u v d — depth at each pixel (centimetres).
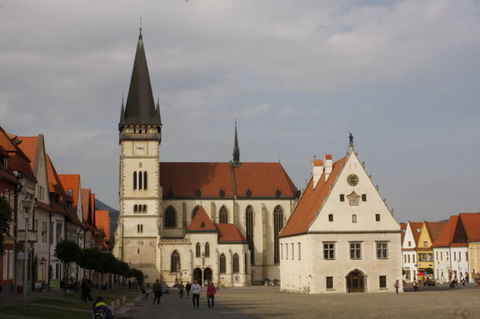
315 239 12131
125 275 15475
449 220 19375
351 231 12212
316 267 12069
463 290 12044
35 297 7138
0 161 7969
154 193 19375
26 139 10212
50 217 10600
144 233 19238
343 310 7175
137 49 19838
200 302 9656
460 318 5775
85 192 16038
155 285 9244
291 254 13938
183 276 19138
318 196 13162
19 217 8475
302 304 8556
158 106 19625
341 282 12094
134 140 19438
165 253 19200
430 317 5931
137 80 19662
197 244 19312
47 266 10419
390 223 12312
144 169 19438
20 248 8319
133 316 6625
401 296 10106
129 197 19312
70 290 9906
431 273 19912
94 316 4462
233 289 16800
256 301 9694
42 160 10231
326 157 13512
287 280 14350
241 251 19488
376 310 7050
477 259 16950
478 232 17362
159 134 19562
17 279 8338
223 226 19850
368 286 12131
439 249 19462
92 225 16575
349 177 12350
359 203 12319
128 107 19575
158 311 7481
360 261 12169
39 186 9938
